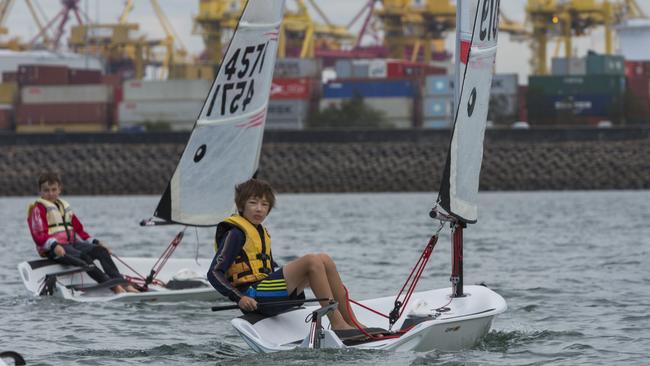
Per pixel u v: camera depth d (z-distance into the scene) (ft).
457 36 146.30
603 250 277.23
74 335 140.15
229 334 141.28
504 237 337.31
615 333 136.46
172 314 159.74
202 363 118.52
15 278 220.02
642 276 208.54
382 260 257.14
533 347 125.59
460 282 128.67
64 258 177.27
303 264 115.34
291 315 123.54
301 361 110.01
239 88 190.49
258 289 116.16
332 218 500.33
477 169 130.31
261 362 110.01
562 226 398.62
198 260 195.62
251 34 191.01
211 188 190.49
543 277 209.26
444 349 118.62
